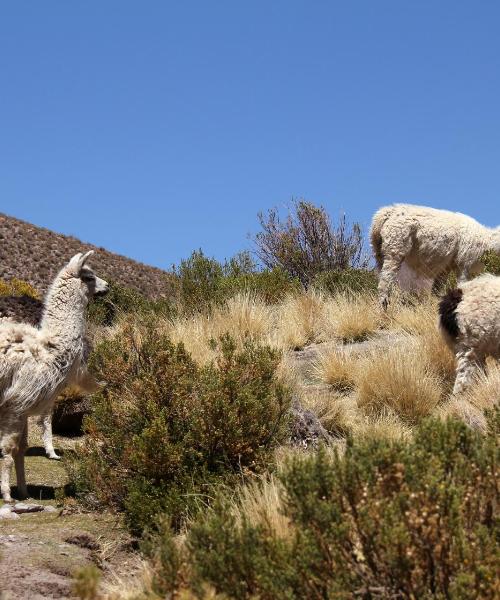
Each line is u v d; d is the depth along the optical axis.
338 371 9.80
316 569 3.72
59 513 6.41
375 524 3.68
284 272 14.98
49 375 6.84
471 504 3.85
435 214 12.41
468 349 8.58
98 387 7.78
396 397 8.80
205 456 6.53
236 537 4.11
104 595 4.45
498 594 3.40
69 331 7.00
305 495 3.94
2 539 5.55
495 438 4.49
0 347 6.70
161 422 6.39
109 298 14.58
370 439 4.40
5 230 55.44
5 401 6.73
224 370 7.07
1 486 6.80
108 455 6.75
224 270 15.65
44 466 8.32
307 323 12.09
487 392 8.14
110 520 6.26
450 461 4.11
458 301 8.63
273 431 6.90
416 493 3.72
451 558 3.54
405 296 12.50
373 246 12.92
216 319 11.88
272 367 7.31
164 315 12.70
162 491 6.20
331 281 14.95
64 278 7.11
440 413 8.28
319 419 8.45
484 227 12.49
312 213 18.25
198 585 3.89
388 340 11.09
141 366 7.10
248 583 3.94
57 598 4.68
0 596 4.45
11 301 9.03
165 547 4.23
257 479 6.24
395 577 3.63
